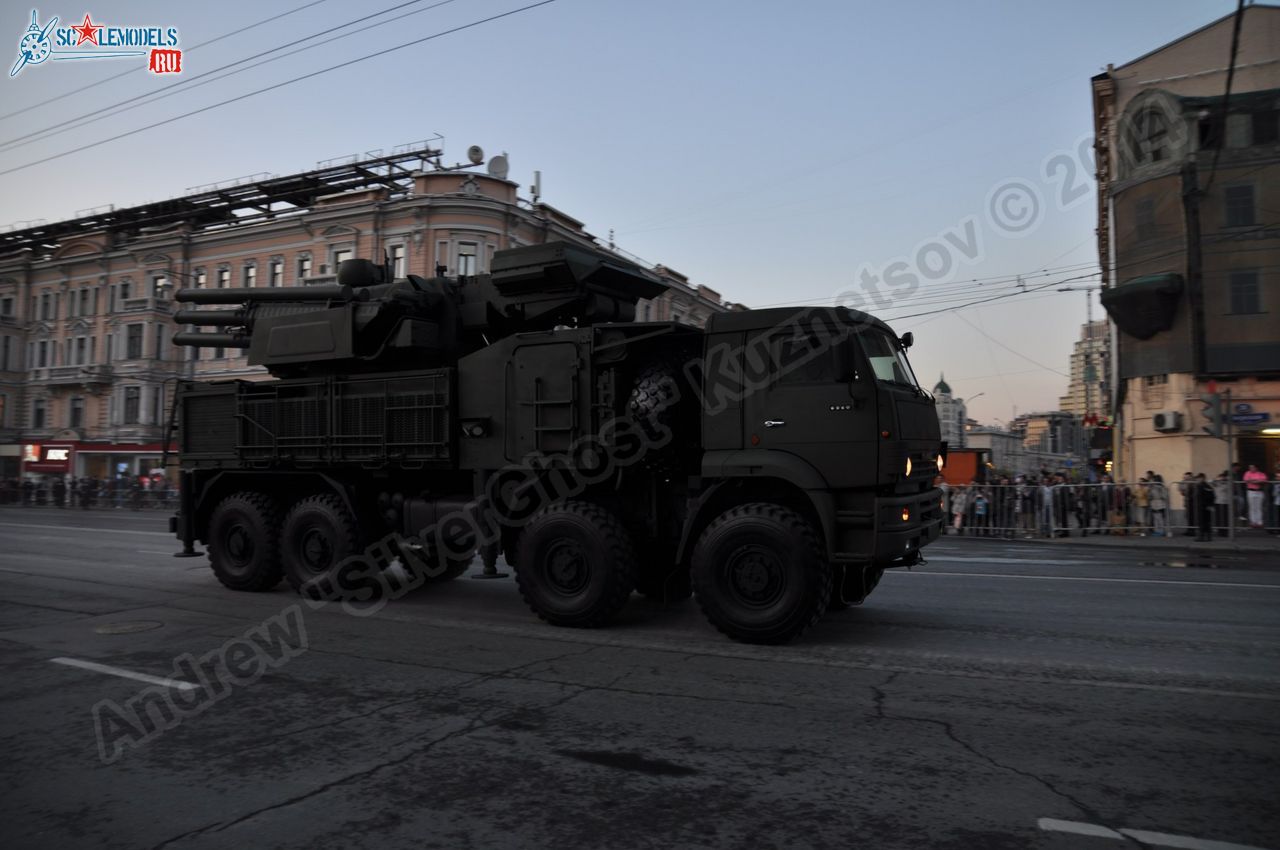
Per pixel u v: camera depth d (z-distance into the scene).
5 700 5.36
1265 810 3.48
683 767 4.05
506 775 3.98
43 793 3.86
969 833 3.29
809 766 4.05
